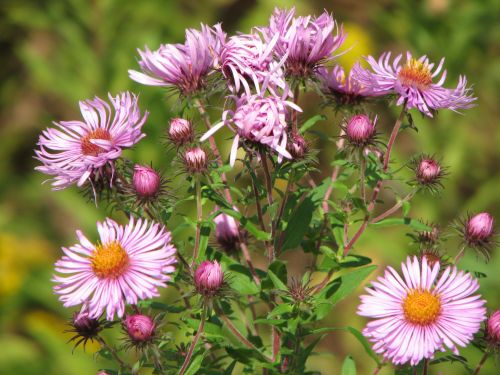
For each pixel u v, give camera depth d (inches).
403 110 13.7
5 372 25.6
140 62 13.7
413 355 12.0
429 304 12.1
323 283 14.0
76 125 13.7
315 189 14.6
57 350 25.6
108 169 13.0
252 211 17.6
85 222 26.9
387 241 25.7
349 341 26.0
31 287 27.4
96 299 12.3
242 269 14.2
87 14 28.9
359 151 13.4
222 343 13.4
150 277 12.3
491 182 28.1
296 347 13.8
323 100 14.4
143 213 13.4
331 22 13.4
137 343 12.4
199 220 13.3
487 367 23.1
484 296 24.1
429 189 13.9
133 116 13.2
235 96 12.7
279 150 12.4
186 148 13.4
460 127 28.8
